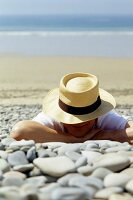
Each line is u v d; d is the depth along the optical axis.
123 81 5.29
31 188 1.23
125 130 2.02
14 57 8.04
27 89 4.75
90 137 2.01
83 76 2.06
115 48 9.33
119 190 1.29
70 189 1.15
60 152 1.69
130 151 1.71
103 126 2.05
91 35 12.90
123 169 1.51
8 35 13.62
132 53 8.47
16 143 1.77
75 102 1.94
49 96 2.09
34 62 7.32
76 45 10.10
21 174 1.47
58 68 6.61
